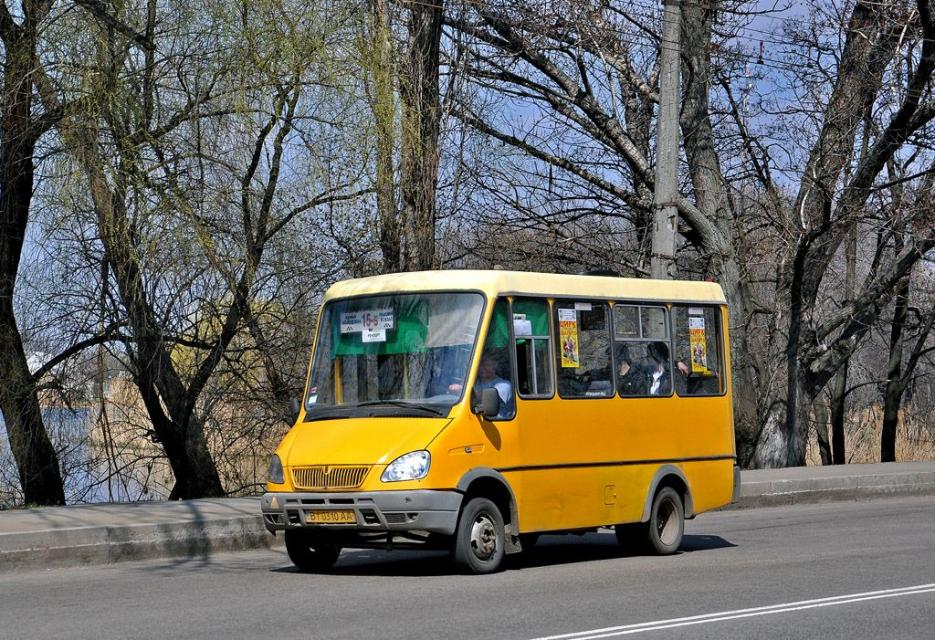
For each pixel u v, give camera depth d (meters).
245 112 19.55
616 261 30.33
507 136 26.66
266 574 12.65
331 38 20.20
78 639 8.35
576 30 27.42
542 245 29.77
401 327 12.79
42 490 22.27
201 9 19.59
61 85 18.83
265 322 23.08
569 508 13.11
